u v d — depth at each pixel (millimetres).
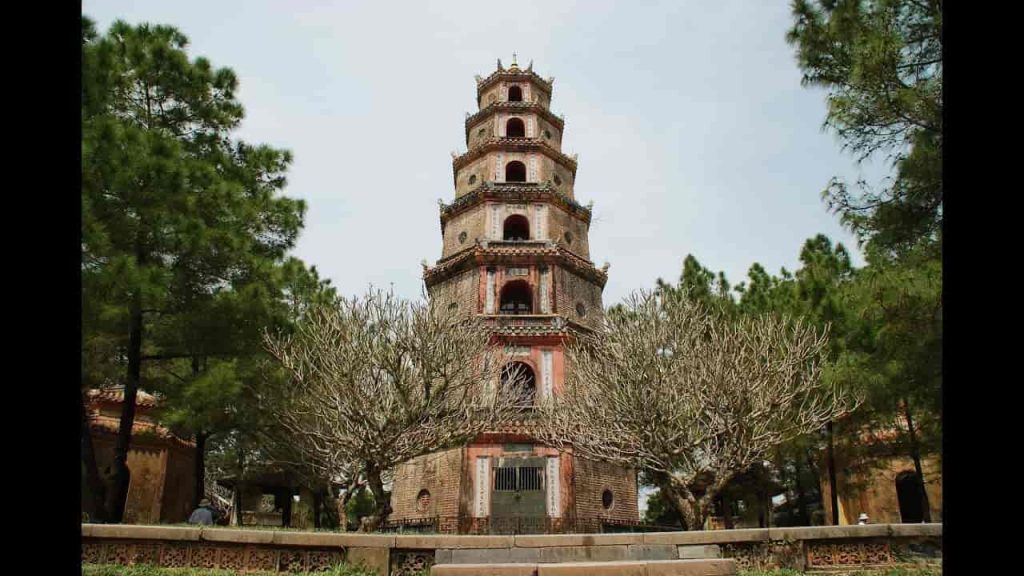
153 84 23203
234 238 21219
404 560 14883
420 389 25328
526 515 28625
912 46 13281
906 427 29141
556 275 33781
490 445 29750
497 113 39625
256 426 26062
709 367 23672
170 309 21125
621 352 25469
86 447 20625
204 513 18828
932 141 12766
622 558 15312
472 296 33219
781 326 25203
